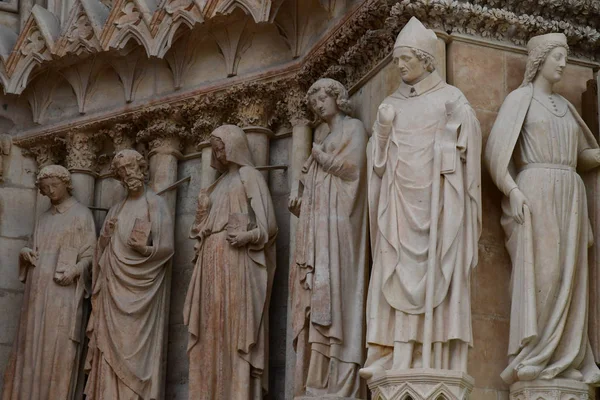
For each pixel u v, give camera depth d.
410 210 11.28
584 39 12.63
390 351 11.20
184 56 14.83
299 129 14.00
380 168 11.55
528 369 11.01
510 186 11.52
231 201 13.55
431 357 10.92
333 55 13.37
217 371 13.10
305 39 14.03
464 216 11.22
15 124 15.88
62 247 14.70
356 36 12.96
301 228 12.52
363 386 12.04
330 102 12.84
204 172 14.59
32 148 15.77
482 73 12.17
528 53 12.12
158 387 13.90
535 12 12.43
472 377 11.12
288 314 13.56
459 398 10.77
